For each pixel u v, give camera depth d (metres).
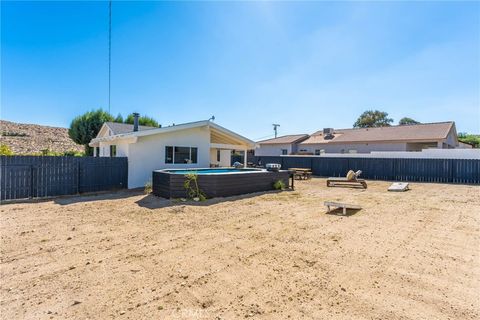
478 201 9.11
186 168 13.61
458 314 2.50
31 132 36.91
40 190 9.45
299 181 16.61
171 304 2.70
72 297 2.83
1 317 2.45
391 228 5.62
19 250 4.27
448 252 4.20
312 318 2.45
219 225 5.84
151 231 5.37
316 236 5.05
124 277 3.32
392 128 26.84
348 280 3.23
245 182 10.34
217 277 3.32
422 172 16.78
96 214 6.88
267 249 4.34
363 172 19.11
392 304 2.68
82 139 23.56
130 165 11.88
